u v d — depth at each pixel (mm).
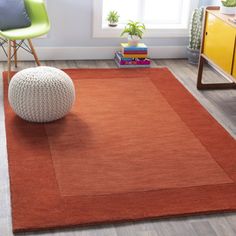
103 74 4605
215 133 3564
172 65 4996
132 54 4820
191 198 2795
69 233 2496
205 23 4199
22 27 4375
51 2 4734
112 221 2576
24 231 2486
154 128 3592
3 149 3246
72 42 4953
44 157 3135
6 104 3867
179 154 3254
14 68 4660
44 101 3438
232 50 3725
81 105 3900
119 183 2904
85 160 3127
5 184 2875
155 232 2535
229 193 2859
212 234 2545
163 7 5219
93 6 4812
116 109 3867
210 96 4277
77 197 2750
